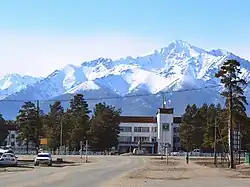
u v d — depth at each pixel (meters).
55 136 143.62
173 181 38.25
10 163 61.12
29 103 141.38
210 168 62.44
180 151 159.50
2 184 32.31
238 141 69.38
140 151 149.62
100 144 147.88
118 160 94.12
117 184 34.47
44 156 67.00
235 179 41.12
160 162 85.50
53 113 162.00
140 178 41.88
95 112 158.88
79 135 141.00
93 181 37.19
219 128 85.06
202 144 136.88
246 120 63.62
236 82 63.03
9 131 170.88
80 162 83.12
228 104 63.22
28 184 32.53
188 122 148.25
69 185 32.62
